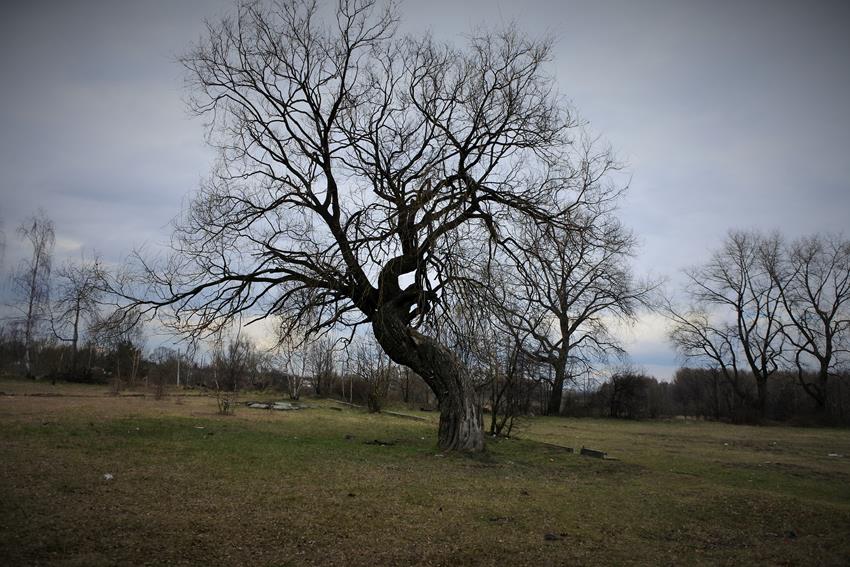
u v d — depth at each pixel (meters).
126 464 12.40
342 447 17.25
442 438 17.33
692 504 11.23
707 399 60.81
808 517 10.46
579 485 13.05
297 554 7.16
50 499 8.92
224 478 11.49
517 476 13.83
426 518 9.15
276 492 10.43
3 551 6.54
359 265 16.67
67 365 51.03
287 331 17.19
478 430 17.06
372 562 7.02
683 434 33.22
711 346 52.19
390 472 13.23
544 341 21.66
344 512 9.24
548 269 16.58
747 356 51.22
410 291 17.53
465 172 17.36
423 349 17.52
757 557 7.98
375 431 23.23
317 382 50.66
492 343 16.14
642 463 18.08
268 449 15.91
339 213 18.45
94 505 8.75
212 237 17.23
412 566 6.95
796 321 49.75
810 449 25.70
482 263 15.86
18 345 53.28
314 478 11.98
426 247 16.25
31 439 15.28
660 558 7.74
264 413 30.19
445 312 16.94
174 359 55.59
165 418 22.97
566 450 20.03
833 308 49.12
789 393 53.28
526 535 8.51
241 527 8.12
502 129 17.28
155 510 8.71
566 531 8.84
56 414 22.48
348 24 18.03
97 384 50.19
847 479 16.41
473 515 9.52
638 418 49.25
